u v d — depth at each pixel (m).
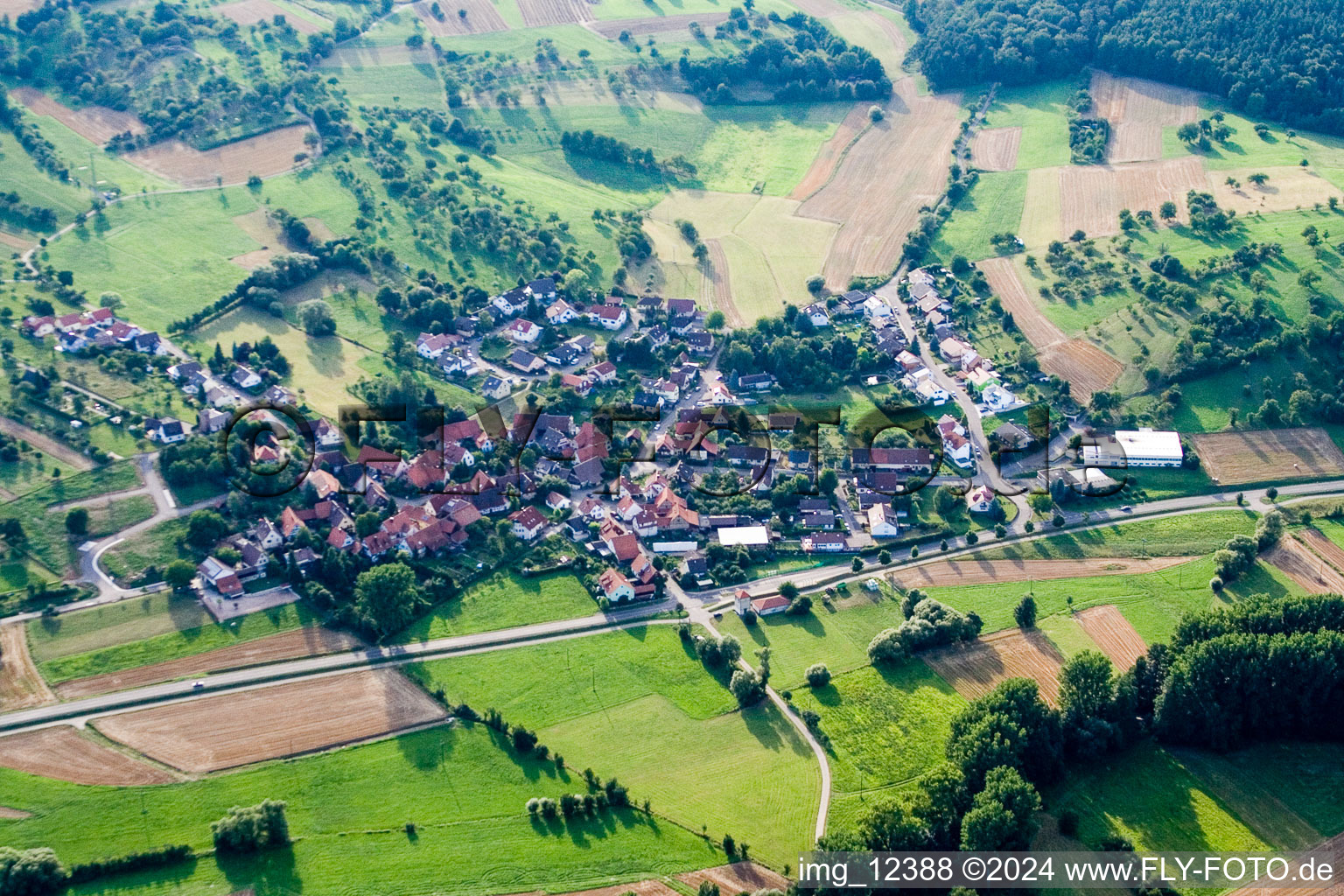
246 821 187.00
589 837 193.25
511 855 189.88
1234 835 196.38
